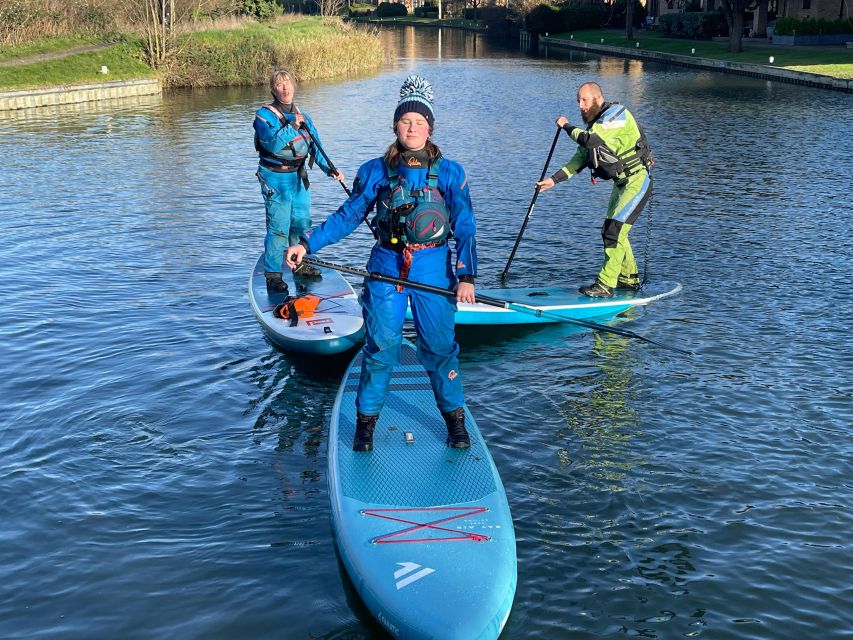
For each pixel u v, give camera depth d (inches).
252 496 198.5
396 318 182.2
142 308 326.0
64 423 233.3
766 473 207.2
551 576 169.8
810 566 172.7
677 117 885.2
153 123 907.4
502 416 237.0
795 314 315.0
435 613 144.6
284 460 215.0
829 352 279.6
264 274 339.0
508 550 159.2
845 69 1255.5
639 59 1809.8
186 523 187.8
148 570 171.8
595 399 247.9
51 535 183.2
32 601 163.0
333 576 169.9
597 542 180.7
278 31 1647.4
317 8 2942.9
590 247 411.2
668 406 242.8
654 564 173.5
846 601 162.7
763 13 1979.6
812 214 466.3
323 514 190.9
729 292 340.5
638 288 343.9
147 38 1365.7
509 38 2748.5
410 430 199.0
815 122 834.2
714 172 589.3
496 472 182.9
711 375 263.4
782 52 1581.0
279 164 306.2
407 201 175.3
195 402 247.1
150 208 498.6
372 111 973.2
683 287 346.9
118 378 262.7
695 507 193.3
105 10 1476.4
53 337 295.6
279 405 245.6
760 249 400.5
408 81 173.8
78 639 153.3
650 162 324.5
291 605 161.8
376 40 1759.4
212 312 322.0
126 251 406.9
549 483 202.7
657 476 205.9
